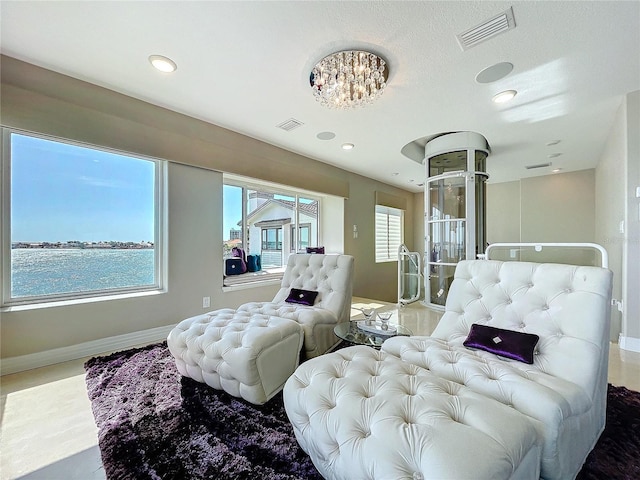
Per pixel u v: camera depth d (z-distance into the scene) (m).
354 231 5.33
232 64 2.08
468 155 3.83
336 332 2.13
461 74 2.17
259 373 1.65
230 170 3.33
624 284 2.59
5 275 2.15
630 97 2.46
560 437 1.00
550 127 3.19
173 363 2.21
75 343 2.34
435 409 0.96
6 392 1.80
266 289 3.95
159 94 2.52
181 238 2.99
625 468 1.19
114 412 1.58
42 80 2.14
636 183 2.47
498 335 1.49
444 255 4.30
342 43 1.84
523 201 5.70
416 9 1.58
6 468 1.20
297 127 3.20
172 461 1.24
